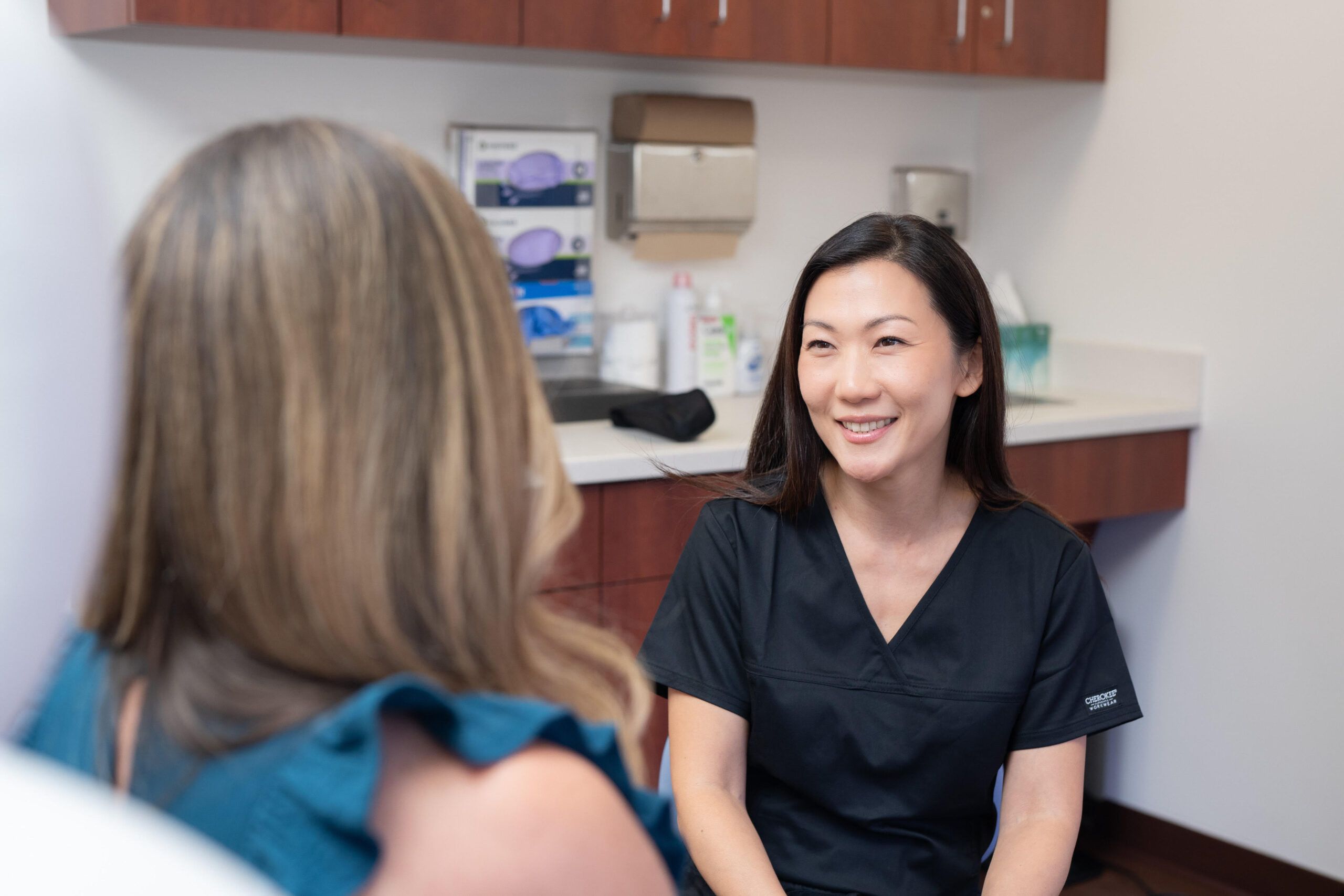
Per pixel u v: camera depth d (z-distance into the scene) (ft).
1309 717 8.54
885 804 4.29
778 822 4.42
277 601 1.66
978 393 4.47
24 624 1.12
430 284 1.75
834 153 10.23
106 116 7.43
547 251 8.83
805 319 4.34
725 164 9.16
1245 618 8.89
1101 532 9.85
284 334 1.66
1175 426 8.98
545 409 1.95
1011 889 4.08
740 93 9.67
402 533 1.70
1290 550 8.59
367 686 1.69
